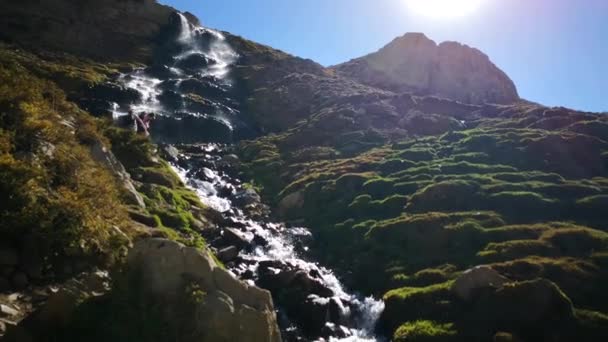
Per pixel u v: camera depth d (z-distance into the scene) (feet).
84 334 25.12
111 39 148.15
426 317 40.32
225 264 45.85
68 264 31.30
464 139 89.71
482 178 69.15
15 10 132.57
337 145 99.35
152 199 52.37
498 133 90.84
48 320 25.35
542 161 76.79
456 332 37.50
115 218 38.11
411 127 109.29
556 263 44.91
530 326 36.86
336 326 40.52
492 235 52.47
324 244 58.85
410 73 171.94
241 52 172.65
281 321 40.01
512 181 68.49
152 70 134.92
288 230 60.59
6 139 34.65
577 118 99.50
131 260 28.66
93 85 100.78
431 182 69.41
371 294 47.80
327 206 68.28
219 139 104.53
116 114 87.86
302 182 76.18
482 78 170.50
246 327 27.73
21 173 32.48
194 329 26.40
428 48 180.45
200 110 113.80
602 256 46.55
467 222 55.11
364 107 119.85
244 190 73.92
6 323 24.79
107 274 29.30
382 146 95.91
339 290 47.62
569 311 37.27
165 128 97.71
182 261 28.86
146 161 63.16
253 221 62.34
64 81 97.76
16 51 107.04
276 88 140.36
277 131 117.39
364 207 64.90
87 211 33.60
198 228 51.75
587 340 35.81
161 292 27.48
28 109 39.22
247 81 144.77
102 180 40.09
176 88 123.95
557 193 63.67
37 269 29.94
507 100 161.58
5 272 28.76
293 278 43.47
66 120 49.49
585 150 79.51
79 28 142.10
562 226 54.29
